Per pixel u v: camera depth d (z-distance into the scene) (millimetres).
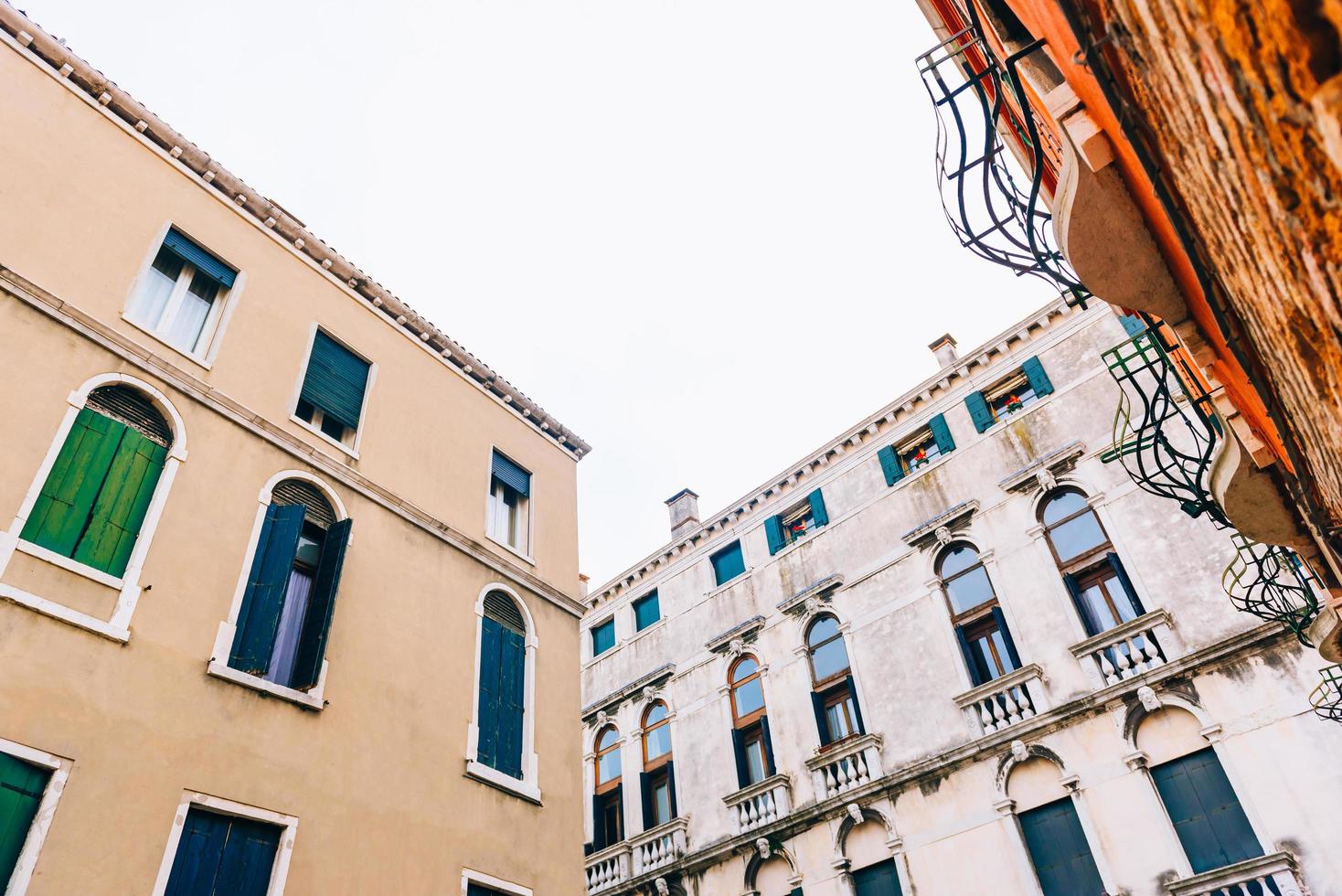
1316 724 11312
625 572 22984
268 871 7703
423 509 11414
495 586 11930
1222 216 2498
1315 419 2914
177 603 8078
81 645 7258
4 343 7852
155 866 6902
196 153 10602
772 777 16625
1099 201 4312
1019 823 13438
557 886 10383
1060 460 15391
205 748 7676
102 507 7941
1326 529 4578
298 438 10172
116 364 8648
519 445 14023
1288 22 1320
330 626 9367
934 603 16094
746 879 16203
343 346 11680
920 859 14133
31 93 9258
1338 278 1710
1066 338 16719
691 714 19219
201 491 8805
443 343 13289
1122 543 14172
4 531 7141
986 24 5430
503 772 10633
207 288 10320
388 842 8758
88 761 6883
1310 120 1414
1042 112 6137
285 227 11492
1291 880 10570
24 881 6180
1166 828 11891
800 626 18109
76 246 8898
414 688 9984
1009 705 14109
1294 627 8250
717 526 21453
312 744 8555
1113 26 2623
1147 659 13062
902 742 15320
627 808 19328
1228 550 13078
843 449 19625
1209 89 1912
